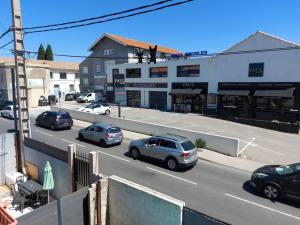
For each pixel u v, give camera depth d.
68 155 10.11
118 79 28.00
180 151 14.05
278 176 10.73
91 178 9.18
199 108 36.72
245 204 10.51
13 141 13.16
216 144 18.11
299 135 24.03
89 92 55.56
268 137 22.91
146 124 23.09
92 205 8.23
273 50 28.30
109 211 8.58
